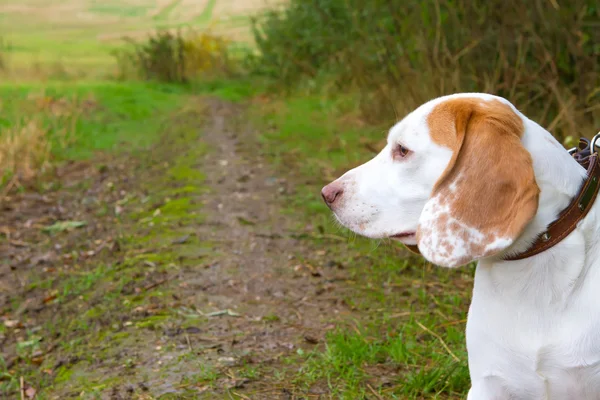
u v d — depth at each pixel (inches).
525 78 264.7
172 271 204.2
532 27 266.7
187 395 136.0
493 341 95.0
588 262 90.5
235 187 297.1
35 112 445.7
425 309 174.2
